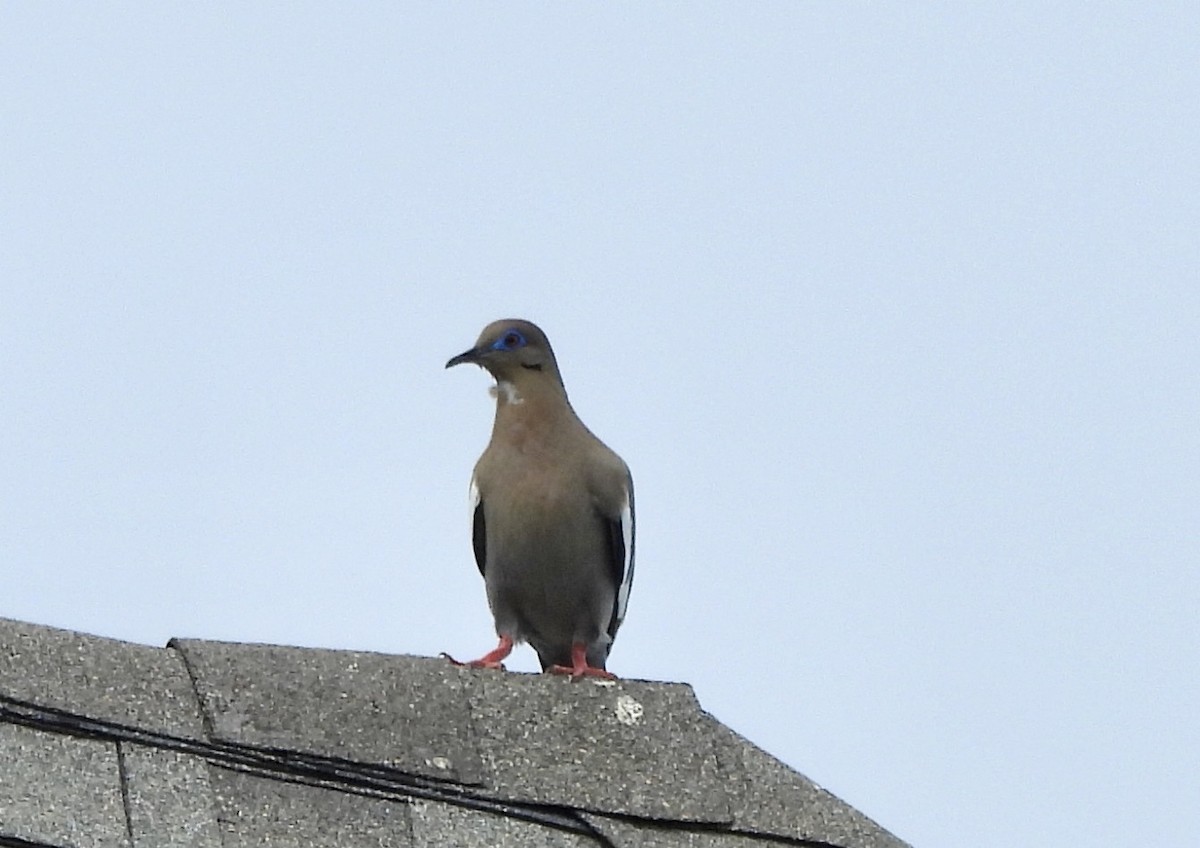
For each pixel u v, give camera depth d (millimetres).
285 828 11375
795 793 12984
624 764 12641
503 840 11969
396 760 12000
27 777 10836
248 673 12016
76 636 11664
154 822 10984
